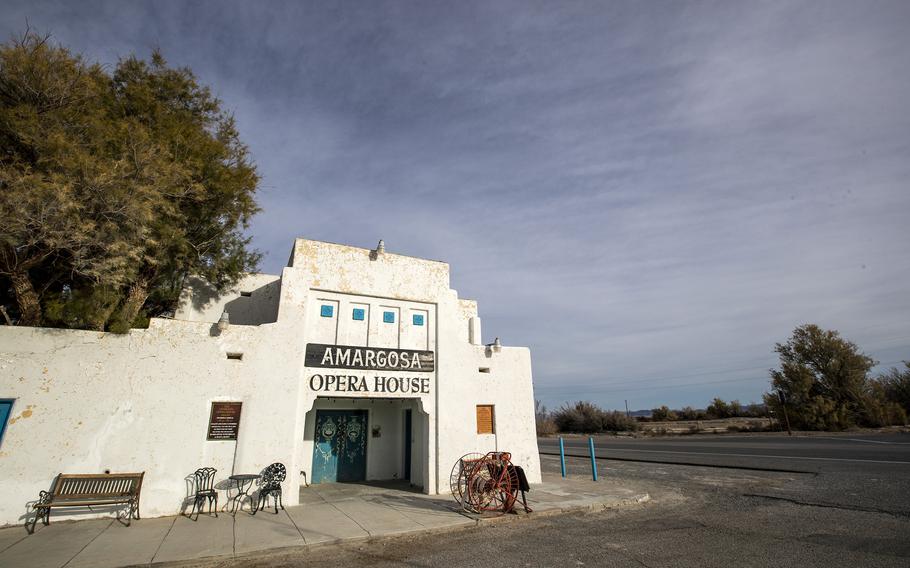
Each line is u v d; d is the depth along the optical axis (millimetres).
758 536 7945
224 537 8094
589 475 16609
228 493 10281
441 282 14445
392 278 13664
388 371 12867
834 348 40719
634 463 20891
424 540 8273
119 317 10516
